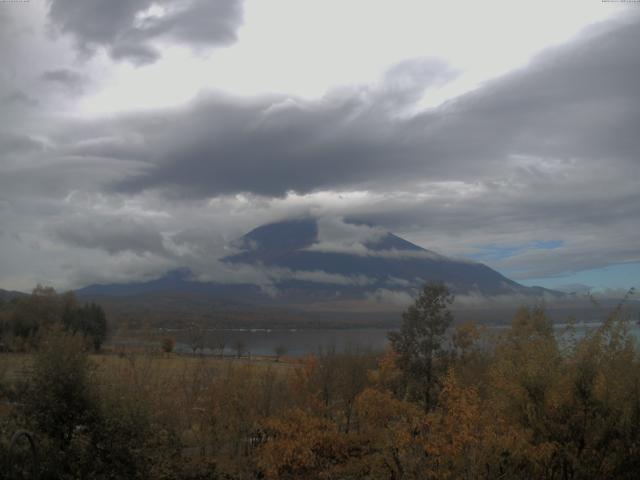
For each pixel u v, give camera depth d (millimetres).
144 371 29125
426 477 17625
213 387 29297
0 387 16750
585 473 15555
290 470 25141
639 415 15828
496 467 16453
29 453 13875
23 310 63656
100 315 70875
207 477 22109
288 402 30781
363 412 23234
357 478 22359
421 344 33031
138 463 17141
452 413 17266
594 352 16625
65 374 16219
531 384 16500
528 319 24312
